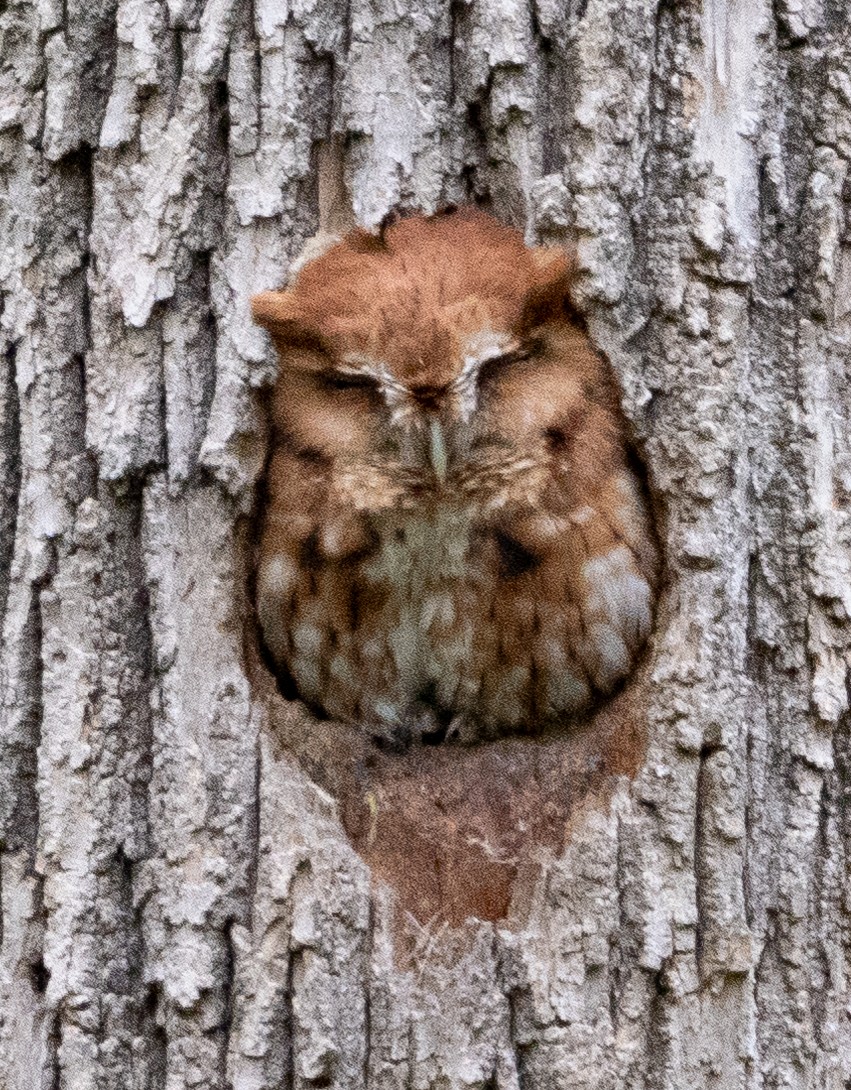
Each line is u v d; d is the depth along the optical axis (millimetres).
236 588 3338
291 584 3512
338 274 3334
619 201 3283
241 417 3297
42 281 3350
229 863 3096
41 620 3250
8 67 3408
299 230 3357
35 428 3299
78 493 3271
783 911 3135
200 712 3203
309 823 3092
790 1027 3090
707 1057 3021
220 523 3305
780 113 3389
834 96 3404
